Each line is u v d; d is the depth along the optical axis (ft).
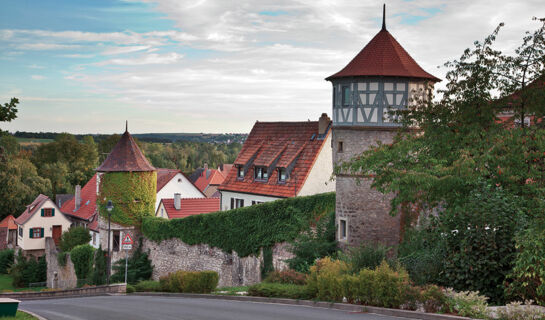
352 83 85.40
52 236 202.18
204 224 113.50
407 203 81.92
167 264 124.77
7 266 196.13
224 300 64.85
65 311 58.49
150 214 134.51
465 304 39.58
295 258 86.69
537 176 56.85
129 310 56.39
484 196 47.03
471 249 45.57
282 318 43.60
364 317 42.01
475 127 61.21
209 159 479.41
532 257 39.86
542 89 58.75
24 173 258.78
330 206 93.30
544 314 36.29
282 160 128.98
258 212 101.81
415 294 42.73
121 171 131.23
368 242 80.12
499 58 62.23
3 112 41.96
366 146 84.64
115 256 130.82
